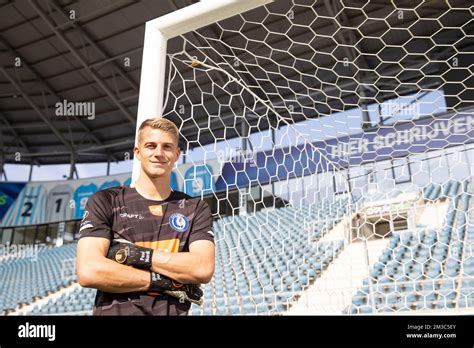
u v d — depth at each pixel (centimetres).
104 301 114
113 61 1314
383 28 992
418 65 1097
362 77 1053
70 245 1542
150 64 194
